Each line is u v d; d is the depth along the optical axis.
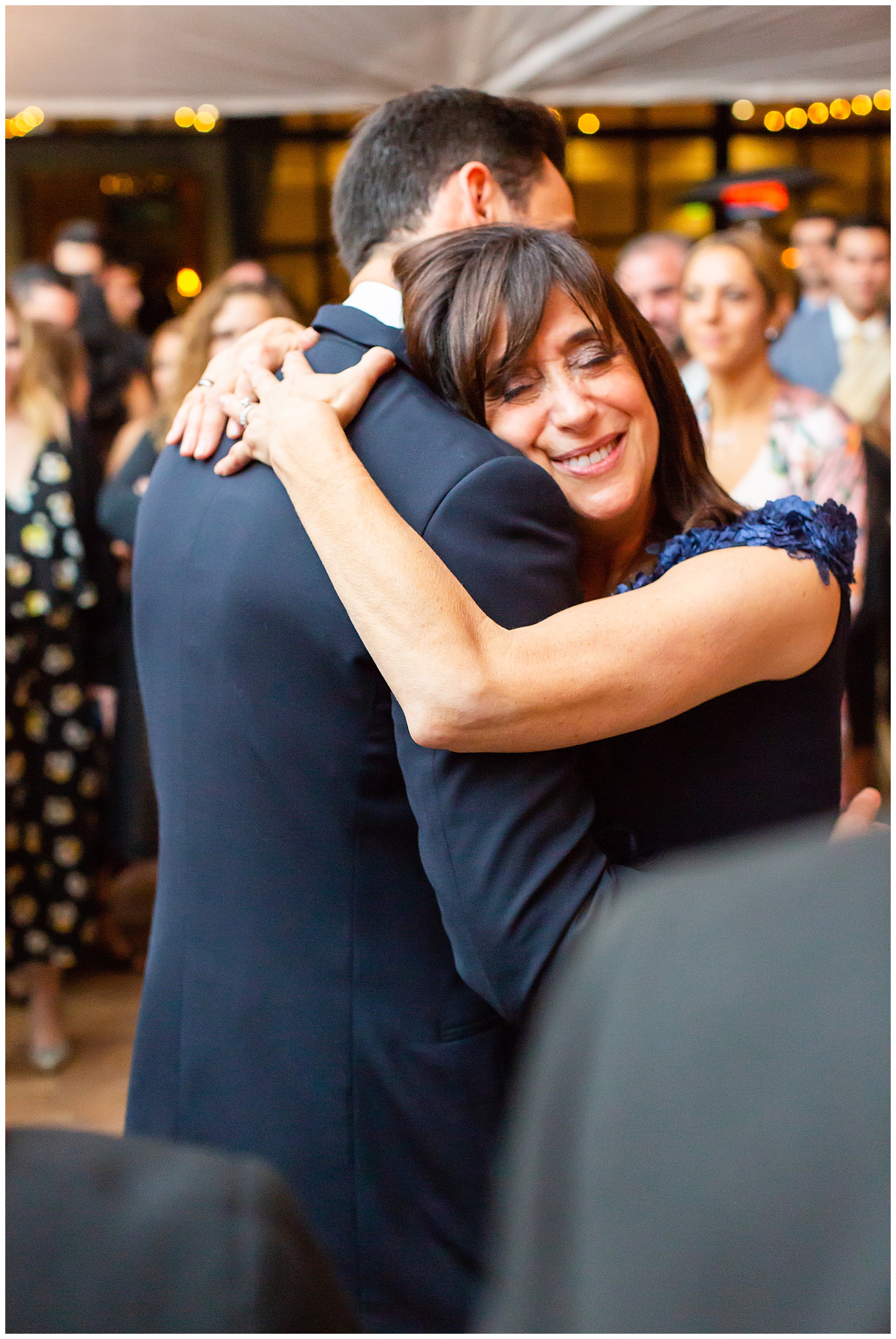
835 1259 0.35
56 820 3.02
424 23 3.53
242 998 1.08
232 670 1.06
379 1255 1.05
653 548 1.17
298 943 1.05
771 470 2.89
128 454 3.39
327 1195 1.05
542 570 1.00
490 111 1.30
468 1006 1.07
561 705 0.95
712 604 1.02
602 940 0.39
